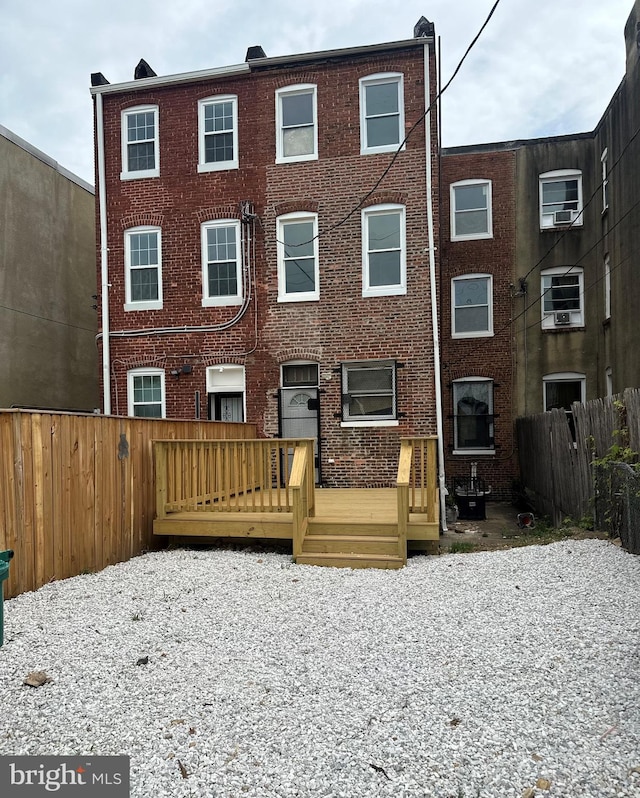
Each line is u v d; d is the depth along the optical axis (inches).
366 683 134.2
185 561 253.3
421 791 94.9
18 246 527.5
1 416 196.2
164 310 460.1
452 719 116.5
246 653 152.6
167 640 161.3
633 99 440.1
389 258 432.1
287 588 212.8
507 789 94.6
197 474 291.4
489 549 279.4
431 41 419.2
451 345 581.3
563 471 355.6
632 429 244.7
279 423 440.1
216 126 457.1
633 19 434.3
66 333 593.6
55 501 220.7
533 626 165.5
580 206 570.6
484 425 574.6
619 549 234.5
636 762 100.0
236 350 448.1
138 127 470.3
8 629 167.0
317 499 352.5
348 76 434.9
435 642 157.9
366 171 432.1
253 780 98.7
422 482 267.6
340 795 94.6
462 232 586.6
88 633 165.0
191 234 457.1
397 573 234.7
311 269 442.6
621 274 476.7
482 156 584.4
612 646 147.7
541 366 568.4
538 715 116.6
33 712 121.2
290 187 442.9
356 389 436.1
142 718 118.9
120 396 464.8
